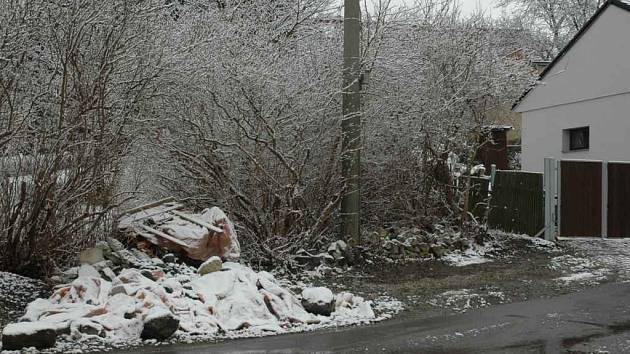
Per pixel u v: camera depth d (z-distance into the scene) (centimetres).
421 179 1410
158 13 998
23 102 866
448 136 1395
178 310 762
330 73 1209
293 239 1143
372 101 1272
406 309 896
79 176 884
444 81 1384
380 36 1286
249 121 1085
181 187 1157
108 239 955
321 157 1192
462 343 693
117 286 775
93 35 898
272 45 1231
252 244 1133
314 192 1192
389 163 1350
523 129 2269
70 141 878
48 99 888
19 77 851
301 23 1380
